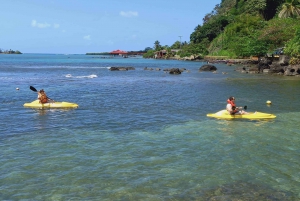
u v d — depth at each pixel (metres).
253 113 17.12
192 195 8.07
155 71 57.72
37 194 8.07
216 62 92.44
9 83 34.31
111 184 8.63
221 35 117.00
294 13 77.94
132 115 17.48
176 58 137.00
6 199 7.82
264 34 66.00
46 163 10.07
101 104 21.05
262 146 11.92
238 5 132.12
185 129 14.38
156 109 19.34
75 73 51.62
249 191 8.31
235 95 25.36
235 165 10.05
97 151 11.24
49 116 17.00
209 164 10.10
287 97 24.22
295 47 45.56
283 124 15.33
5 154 10.88
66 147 11.67
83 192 8.18
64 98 23.67
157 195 8.05
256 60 71.94
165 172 9.45
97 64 88.06
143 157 10.67
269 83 34.41
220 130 14.19
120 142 12.34
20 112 18.00
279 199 7.91
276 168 9.84
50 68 66.00
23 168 9.66
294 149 11.62
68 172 9.39
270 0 107.38
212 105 20.84
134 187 8.47
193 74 49.97
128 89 29.69
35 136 13.12
